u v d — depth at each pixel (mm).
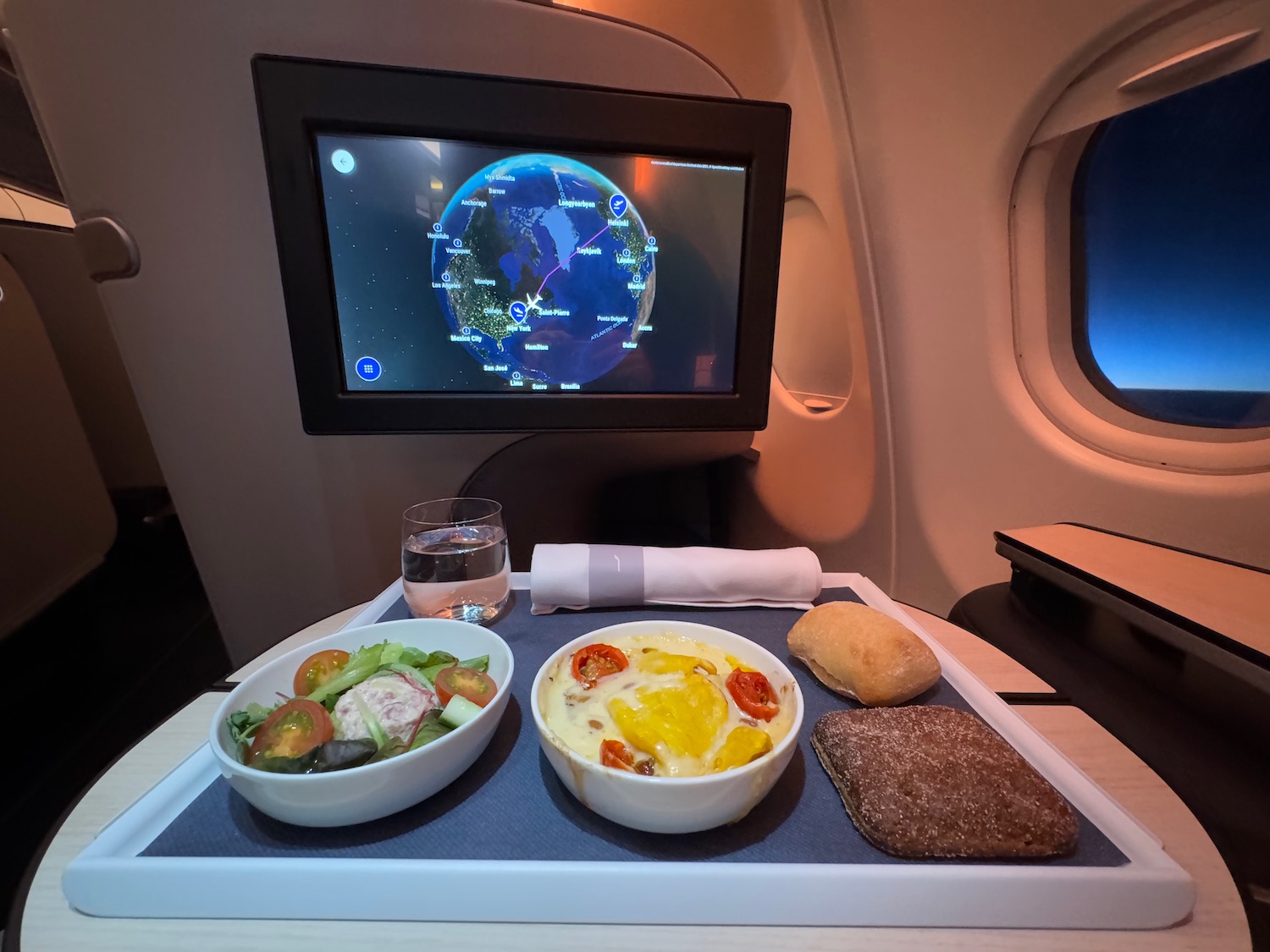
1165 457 953
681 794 395
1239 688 569
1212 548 893
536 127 788
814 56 1310
